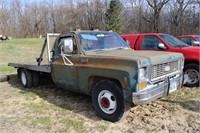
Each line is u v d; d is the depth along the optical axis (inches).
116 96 180.5
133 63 166.1
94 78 197.5
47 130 176.7
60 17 2420.0
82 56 203.5
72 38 214.2
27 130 177.5
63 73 225.0
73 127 180.1
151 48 305.7
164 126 177.5
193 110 206.8
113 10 1861.5
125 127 177.9
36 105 230.4
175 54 203.5
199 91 263.9
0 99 251.8
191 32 1638.8
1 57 641.0
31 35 2345.0
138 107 215.2
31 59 595.5
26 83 296.2
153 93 173.6
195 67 275.0
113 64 178.5
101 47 219.6
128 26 2003.0
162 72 185.2
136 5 1963.6
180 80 207.6
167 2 1750.7
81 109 216.5
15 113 210.5
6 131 176.2
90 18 2340.1
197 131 169.3
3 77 340.5
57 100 244.7
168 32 1784.0
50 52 248.1
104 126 180.4
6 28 2199.8
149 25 1908.2
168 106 217.3
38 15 2379.4
